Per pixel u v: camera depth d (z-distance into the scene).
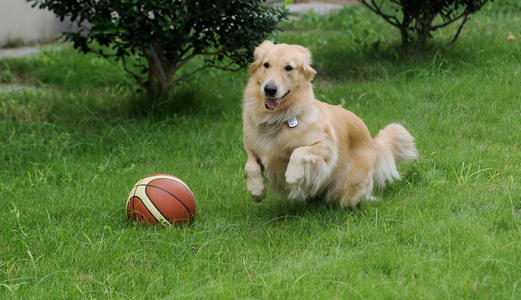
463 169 6.39
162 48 9.34
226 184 6.69
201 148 8.04
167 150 8.05
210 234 5.23
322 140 5.38
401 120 8.46
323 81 11.03
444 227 4.91
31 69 12.38
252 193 5.45
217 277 4.43
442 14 11.34
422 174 6.46
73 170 7.43
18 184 7.09
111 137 8.61
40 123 9.14
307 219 5.56
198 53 9.30
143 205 5.38
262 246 5.03
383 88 9.92
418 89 9.68
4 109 9.69
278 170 5.62
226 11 8.78
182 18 8.13
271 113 5.38
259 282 4.25
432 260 4.30
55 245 5.07
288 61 5.27
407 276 4.18
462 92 9.30
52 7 8.53
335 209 5.84
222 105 9.76
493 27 13.39
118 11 8.16
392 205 5.72
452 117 8.34
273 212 5.86
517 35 12.28
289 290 4.06
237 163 7.41
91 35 8.66
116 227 5.55
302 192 5.40
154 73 9.57
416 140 7.60
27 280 4.54
